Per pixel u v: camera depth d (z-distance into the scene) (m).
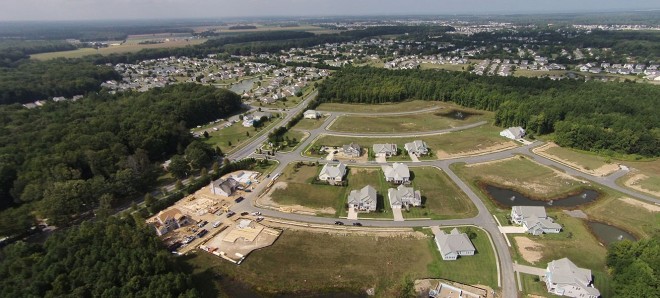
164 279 75.88
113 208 117.00
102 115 174.88
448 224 104.75
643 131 151.50
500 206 114.12
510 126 183.00
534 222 100.50
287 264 89.88
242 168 144.00
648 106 179.38
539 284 82.12
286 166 144.62
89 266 78.88
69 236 87.19
